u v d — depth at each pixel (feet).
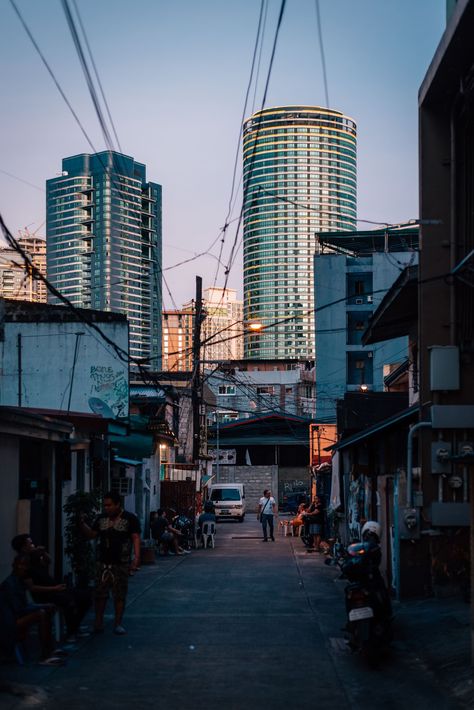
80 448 50.62
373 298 228.02
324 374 227.81
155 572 63.10
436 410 44.65
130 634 35.78
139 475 88.99
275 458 203.82
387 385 93.91
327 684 27.09
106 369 81.15
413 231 225.15
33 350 81.35
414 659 30.99
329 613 41.86
